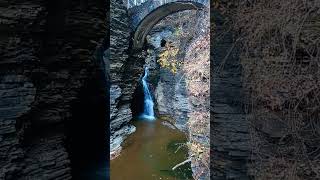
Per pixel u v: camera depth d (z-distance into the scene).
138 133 15.27
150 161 11.70
